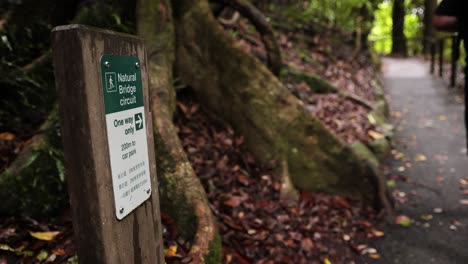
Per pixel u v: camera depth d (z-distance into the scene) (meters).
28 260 1.96
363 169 3.88
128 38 1.17
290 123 3.79
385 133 5.51
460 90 8.14
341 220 3.43
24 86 2.96
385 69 11.27
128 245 1.20
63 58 0.96
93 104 0.99
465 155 5.03
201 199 2.43
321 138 3.87
